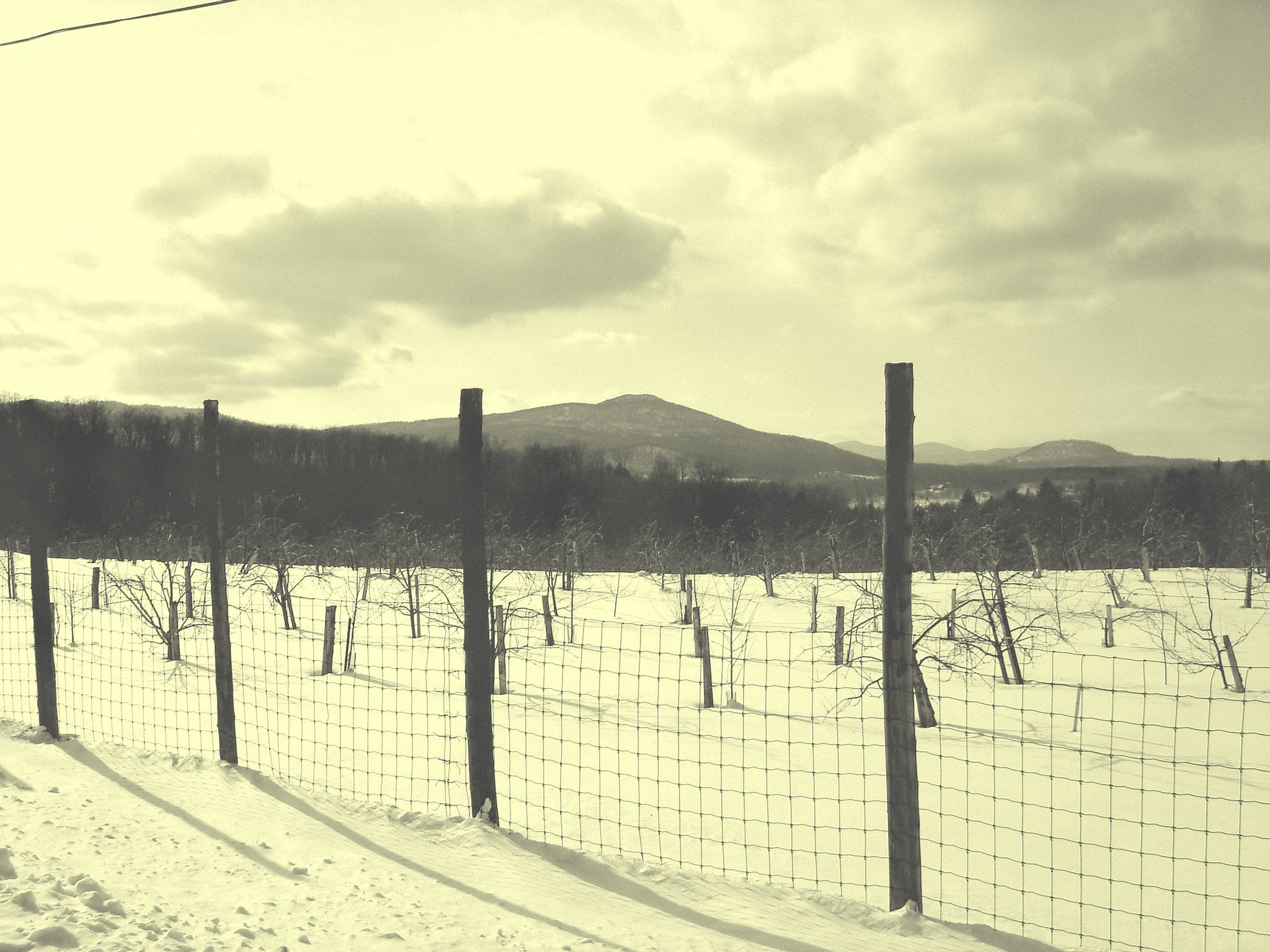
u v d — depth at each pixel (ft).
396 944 11.18
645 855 19.97
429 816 17.94
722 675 41.98
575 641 60.85
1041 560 100.94
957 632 53.06
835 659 51.31
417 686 43.86
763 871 19.69
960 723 37.50
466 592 18.12
